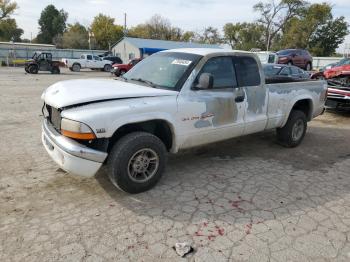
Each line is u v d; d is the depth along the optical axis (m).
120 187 3.92
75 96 3.72
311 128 8.29
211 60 4.62
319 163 5.48
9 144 5.91
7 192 4.04
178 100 4.20
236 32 76.12
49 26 96.94
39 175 4.57
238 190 4.29
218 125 4.71
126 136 3.88
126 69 27.70
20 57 46.16
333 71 15.00
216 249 3.05
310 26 60.53
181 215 3.62
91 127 3.51
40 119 8.02
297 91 5.97
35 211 3.62
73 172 3.66
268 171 5.02
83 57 34.50
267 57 27.19
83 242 3.10
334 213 3.78
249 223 3.50
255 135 7.10
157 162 4.13
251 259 2.93
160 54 5.15
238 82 4.94
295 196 4.18
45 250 2.97
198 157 5.56
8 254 2.90
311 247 3.12
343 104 9.59
